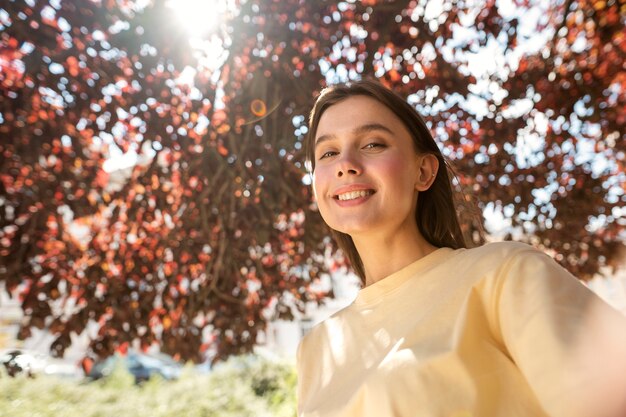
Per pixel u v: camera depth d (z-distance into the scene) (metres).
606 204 5.76
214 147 4.71
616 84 5.61
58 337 5.07
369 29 4.78
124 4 4.47
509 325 1.04
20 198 4.86
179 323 5.61
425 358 1.11
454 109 5.24
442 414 1.06
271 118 4.66
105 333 5.37
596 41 5.25
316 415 1.28
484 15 4.97
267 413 11.27
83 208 5.07
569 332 0.93
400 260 1.40
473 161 5.44
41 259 5.21
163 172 5.15
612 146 5.80
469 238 2.02
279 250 5.61
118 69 4.65
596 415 0.84
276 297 5.86
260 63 4.64
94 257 5.40
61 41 4.36
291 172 4.86
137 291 5.41
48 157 4.92
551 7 5.33
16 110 4.57
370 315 1.35
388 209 1.36
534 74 5.21
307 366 1.50
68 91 4.60
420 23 4.82
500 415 1.04
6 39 4.36
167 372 18.75
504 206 5.56
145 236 5.50
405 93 5.07
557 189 5.75
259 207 4.75
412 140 1.43
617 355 0.88
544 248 6.18
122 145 5.22
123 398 11.44
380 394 1.13
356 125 1.39
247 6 4.43
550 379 0.91
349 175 1.37
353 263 1.78
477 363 1.08
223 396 11.72
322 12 4.76
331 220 1.42
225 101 4.71
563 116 5.42
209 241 5.11
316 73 4.82
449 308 1.16
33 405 9.89
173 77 4.79
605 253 6.33
